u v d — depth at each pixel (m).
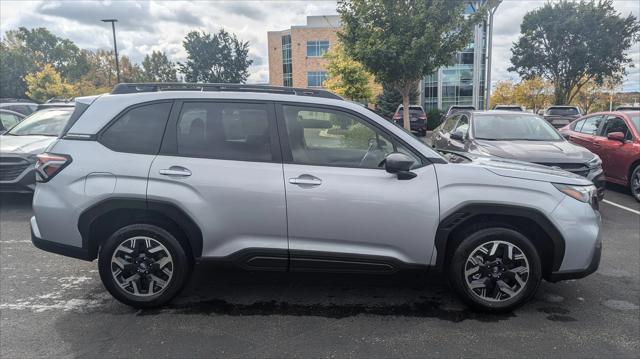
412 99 44.62
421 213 3.60
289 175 3.65
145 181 3.64
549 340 3.36
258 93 3.85
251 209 3.63
